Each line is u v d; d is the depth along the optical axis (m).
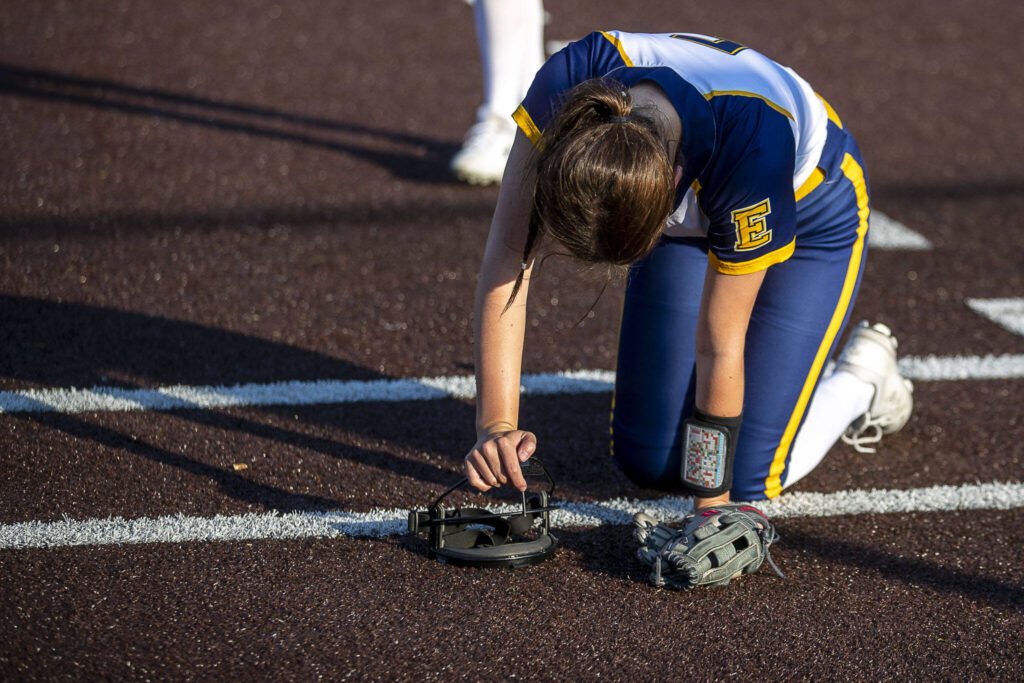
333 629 9.36
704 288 9.32
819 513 11.56
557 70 8.97
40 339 14.26
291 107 24.00
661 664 9.13
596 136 7.55
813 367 11.21
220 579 9.93
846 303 11.24
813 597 10.13
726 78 8.84
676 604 9.91
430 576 10.14
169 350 14.27
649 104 8.13
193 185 19.78
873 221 19.89
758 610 9.90
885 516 11.53
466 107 24.75
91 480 11.37
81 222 17.92
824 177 10.66
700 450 9.98
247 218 18.61
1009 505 11.79
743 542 10.12
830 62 28.98
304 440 12.41
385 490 11.55
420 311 15.86
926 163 22.83
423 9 31.95
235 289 16.09
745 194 8.59
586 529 11.08
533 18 20.72
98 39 27.36
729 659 9.23
